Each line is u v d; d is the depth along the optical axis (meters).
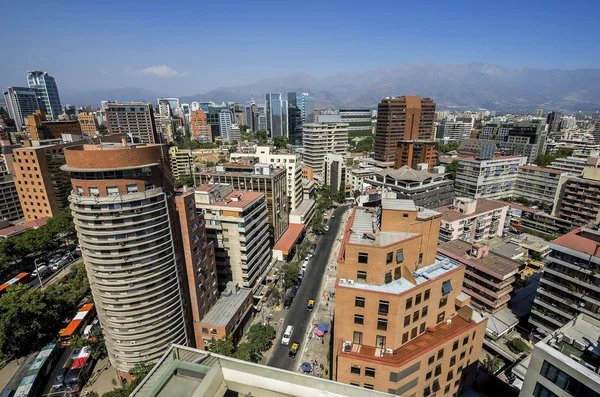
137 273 57.97
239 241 86.06
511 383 61.34
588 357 35.41
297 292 99.69
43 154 125.25
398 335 42.91
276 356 73.75
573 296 64.81
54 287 89.56
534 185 155.12
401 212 46.09
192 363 20.75
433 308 46.59
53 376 68.38
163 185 60.16
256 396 21.14
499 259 80.12
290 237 123.88
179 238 66.50
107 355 73.81
